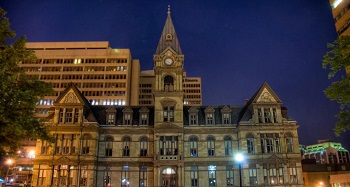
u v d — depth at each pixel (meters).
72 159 55.81
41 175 55.81
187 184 56.78
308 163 100.00
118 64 140.25
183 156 57.00
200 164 58.00
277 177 55.62
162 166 56.00
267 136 58.22
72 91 60.22
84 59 140.50
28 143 94.44
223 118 61.81
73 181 55.00
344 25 65.75
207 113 62.03
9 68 25.52
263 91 60.78
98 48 148.75
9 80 23.25
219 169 57.81
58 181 55.06
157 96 60.16
